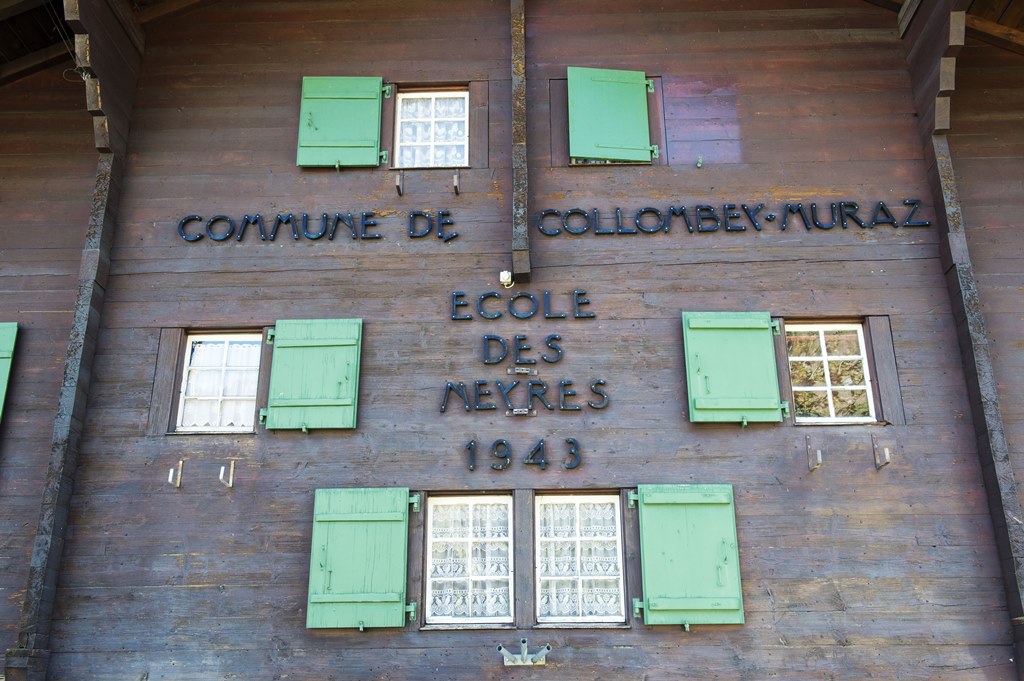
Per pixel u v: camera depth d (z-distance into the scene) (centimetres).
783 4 943
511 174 883
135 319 836
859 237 852
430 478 783
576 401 804
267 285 847
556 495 786
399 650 735
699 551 749
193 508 777
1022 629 711
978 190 883
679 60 924
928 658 725
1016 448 795
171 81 922
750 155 885
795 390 816
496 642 736
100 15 864
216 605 750
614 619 749
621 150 882
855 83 912
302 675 729
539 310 833
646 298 836
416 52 933
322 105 905
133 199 877
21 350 846
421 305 838
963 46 894
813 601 741
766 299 834
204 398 823
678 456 785
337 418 793
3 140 921
